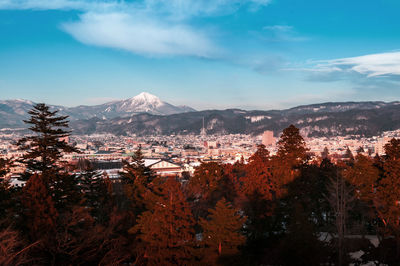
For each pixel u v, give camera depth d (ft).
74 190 140.36
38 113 130.31
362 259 119.55
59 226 105.60
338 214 108.37
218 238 101.24
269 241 130.21
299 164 159.53
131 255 115.14
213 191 176.86
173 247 101.24
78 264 94.48
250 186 141.59
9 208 114.42
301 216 108.17
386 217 131.13
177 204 103.55
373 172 147.23
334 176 147.33
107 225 134.82
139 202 158.20
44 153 130.72
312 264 101.60
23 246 87.40
